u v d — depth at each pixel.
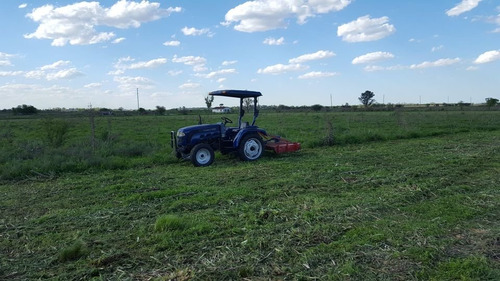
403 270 3.74
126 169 10.29
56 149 11.76
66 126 14.84
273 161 10.74
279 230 4.92
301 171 8.99
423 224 4.95
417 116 31.47
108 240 4.83
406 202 6.06
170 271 3.92
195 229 5.02
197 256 4.25
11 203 6.94
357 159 10.65
